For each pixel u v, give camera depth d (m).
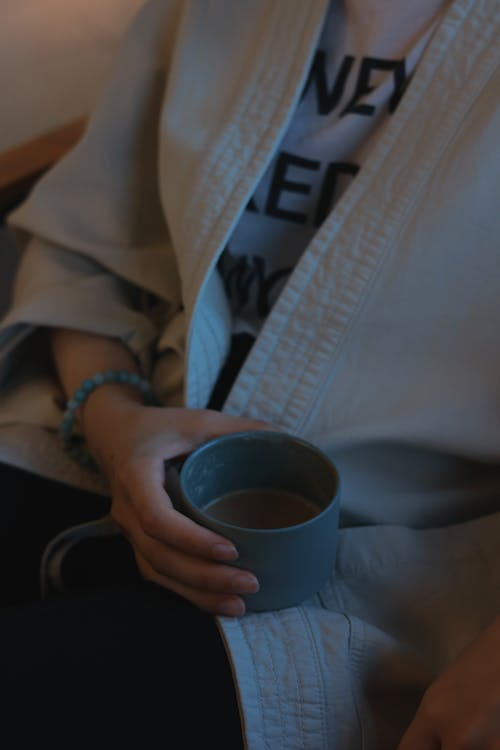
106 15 1.32
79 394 0.84
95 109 0.93
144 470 0.72
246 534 0.65
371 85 0.80
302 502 0.72
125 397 0.84
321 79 0.82
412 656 0.70
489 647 0.62
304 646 0.67
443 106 0.74
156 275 0.93
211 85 0.87
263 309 0.86
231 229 0.80
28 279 0.94
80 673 0.65
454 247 0.72
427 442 0.73
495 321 0.72
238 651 0.66
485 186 0.72
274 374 0.77
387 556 0.75
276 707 0.65
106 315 0.89
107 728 0.63
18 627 0.68
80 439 0.87
